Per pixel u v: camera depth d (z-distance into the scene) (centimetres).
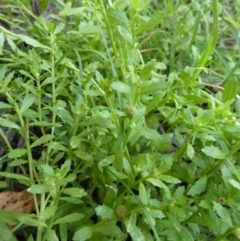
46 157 18
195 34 26
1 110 21
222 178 16
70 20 26
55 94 19
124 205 16
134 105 15
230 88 17
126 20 17
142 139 18
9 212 15
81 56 22
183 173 17
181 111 19
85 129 17
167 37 27
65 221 15
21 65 22
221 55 27
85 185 19
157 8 29
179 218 16
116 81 16
